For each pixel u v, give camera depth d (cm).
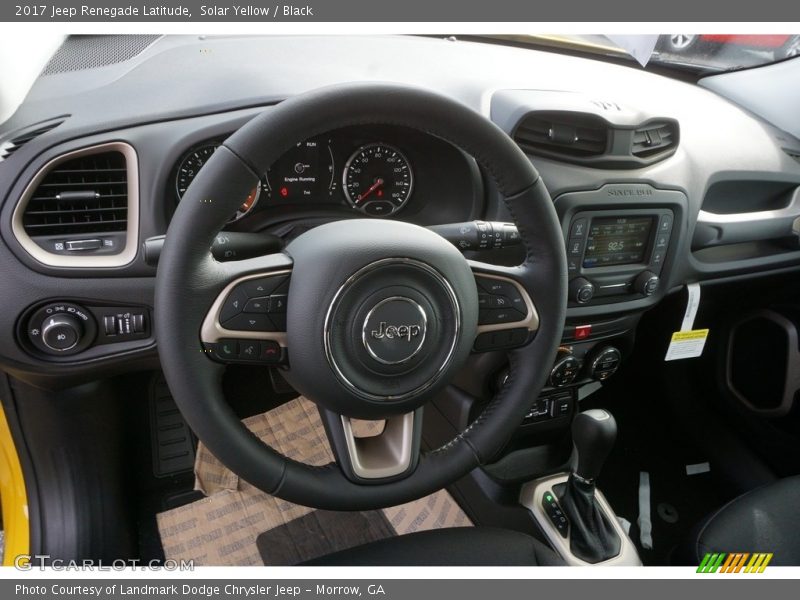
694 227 124
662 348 146
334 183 106
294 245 70
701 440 158
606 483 149
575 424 109
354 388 69
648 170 113
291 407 158
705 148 127
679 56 157
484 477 127
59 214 89
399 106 65
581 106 105
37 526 118
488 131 69
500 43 148
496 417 81
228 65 102
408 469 75
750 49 151
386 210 111
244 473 70
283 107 62
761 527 92
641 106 123
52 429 116
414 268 67
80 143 86
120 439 130
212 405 67
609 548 116
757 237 135
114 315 94
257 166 62
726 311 156
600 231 112
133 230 91
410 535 85
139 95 92
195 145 90
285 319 68
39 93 91
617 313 120
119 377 129
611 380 167
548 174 105
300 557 128
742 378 151
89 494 121
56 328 91
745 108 154
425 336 70
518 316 78
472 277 73
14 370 94
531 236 77
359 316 67
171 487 139
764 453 150
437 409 133
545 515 120
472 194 106
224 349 67
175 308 63
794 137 146
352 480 74
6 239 86
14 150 85
